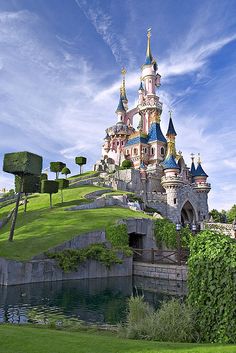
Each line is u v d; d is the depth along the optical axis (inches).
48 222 1797.5
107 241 1659.7
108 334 576.4
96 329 629.9
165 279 1493.6
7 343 370.0
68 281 1360.7
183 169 3939.5
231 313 447.5
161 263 1609.3
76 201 2453.2
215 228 2652.6
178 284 1406.3
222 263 476.7
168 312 521.7
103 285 1328.7
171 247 1851.6
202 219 3580.2
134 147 4242.1
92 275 1466.5
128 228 1836.9
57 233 1577.3
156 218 2075.5
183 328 484.7
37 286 1224.8
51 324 666.2
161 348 355.6
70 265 1365.7
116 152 4515.3
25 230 1678.2
